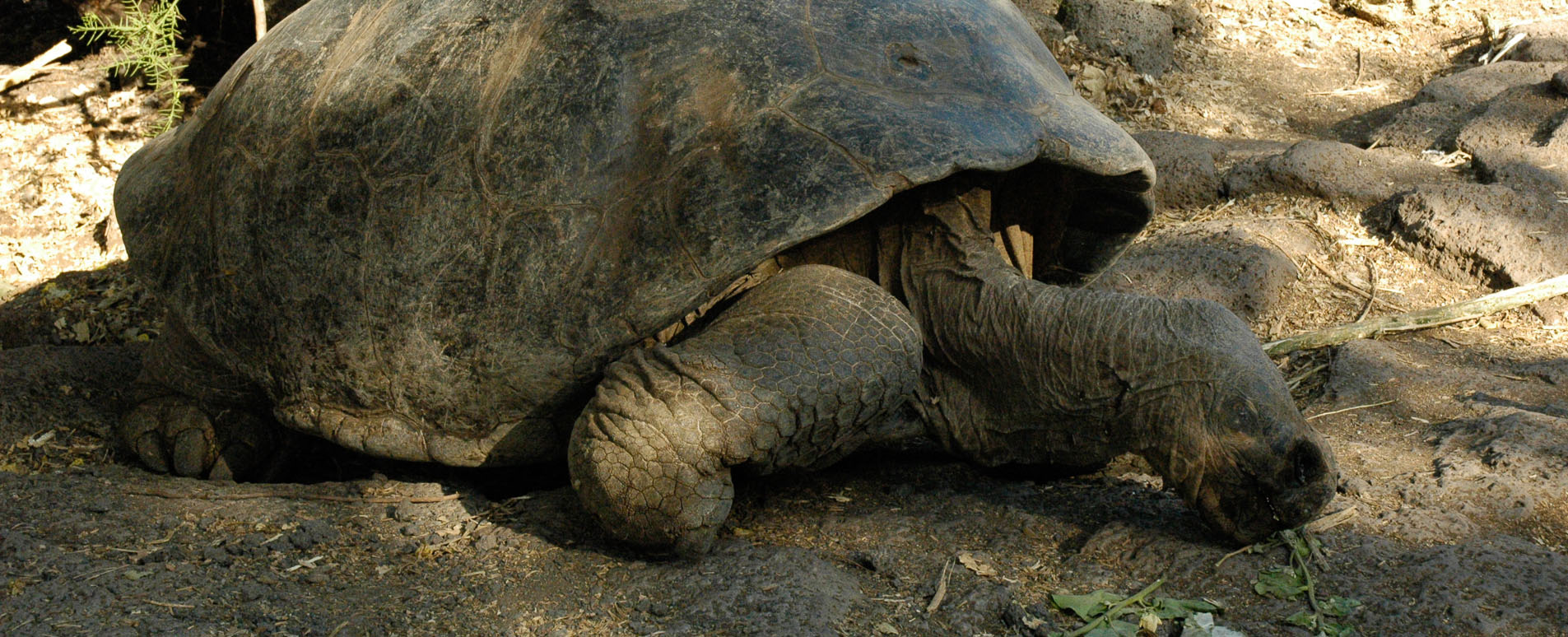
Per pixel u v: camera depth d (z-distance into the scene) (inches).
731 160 196.5
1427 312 312.7
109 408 300.7
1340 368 285.0
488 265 208.1
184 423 264.5
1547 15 507.5
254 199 239.3
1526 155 366.0
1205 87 476.1
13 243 430.3
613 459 190.4
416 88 225.5
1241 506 196.4
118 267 412.5
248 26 529.3
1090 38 483.8
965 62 212.2
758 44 207.6
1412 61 493.4
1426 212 344.5
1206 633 174.2
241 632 174.2
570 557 201.2
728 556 197.9
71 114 496.7
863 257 220.2
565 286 201.9
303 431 239.0
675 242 195.3
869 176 191.5
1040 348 206.7
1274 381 193.8
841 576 192.9
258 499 233.0
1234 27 526.9
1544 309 311.1
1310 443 189.0
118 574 190.1
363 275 220.7
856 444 214.8
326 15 261.4
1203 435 194.7
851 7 216.5
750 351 190.7
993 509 218.4
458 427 216.5
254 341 239.8
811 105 199.5
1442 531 203.6
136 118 494.0
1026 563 199.2
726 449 187.8
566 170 205.3
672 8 215.0
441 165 216.2
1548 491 218.4
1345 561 195.6
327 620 180.9
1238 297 323.9
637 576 193.2
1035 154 201.5
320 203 228.1
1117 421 205.3
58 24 555.8
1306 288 331.9
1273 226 355.6
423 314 213.9
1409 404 266.1
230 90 267.3
